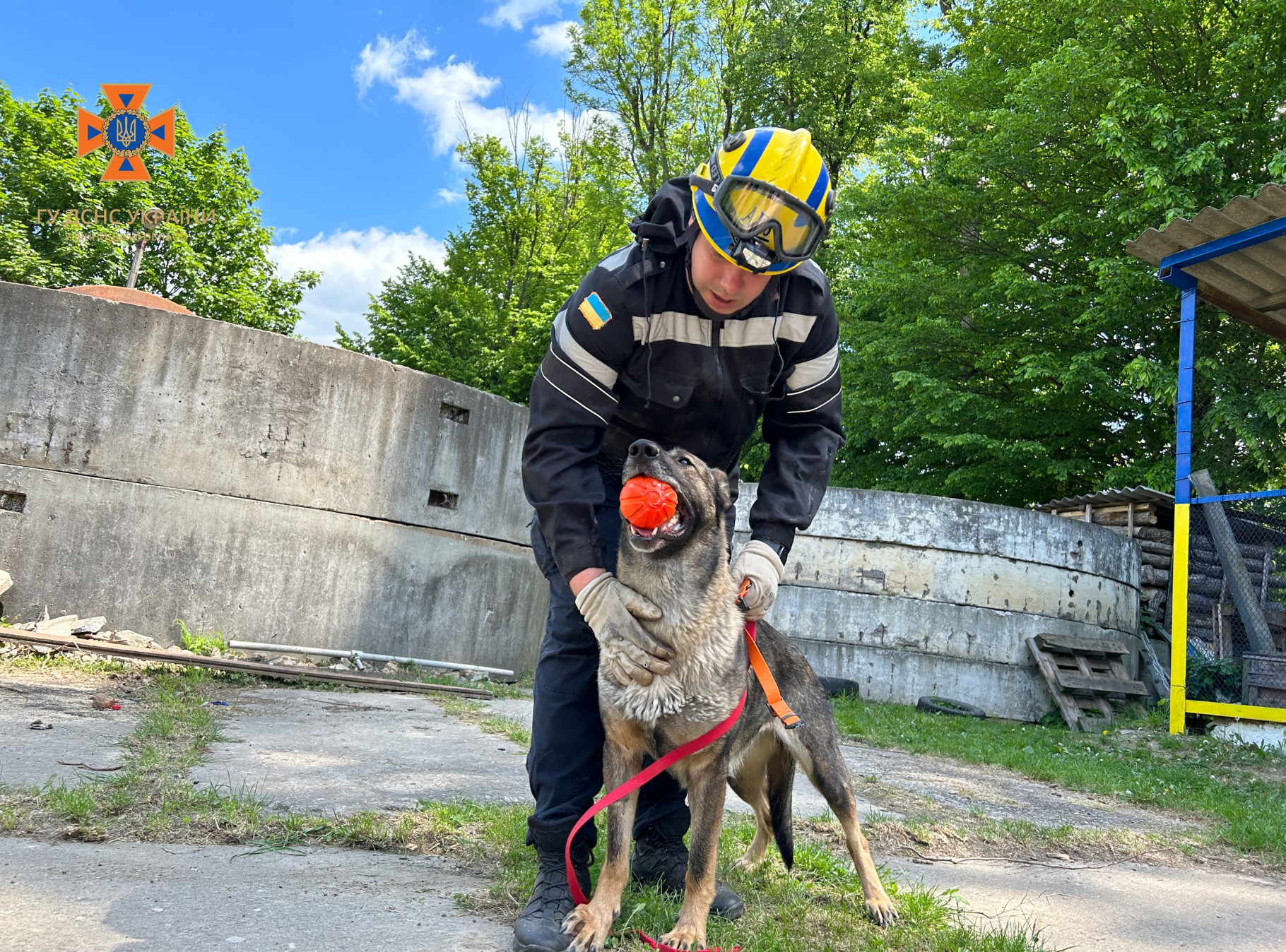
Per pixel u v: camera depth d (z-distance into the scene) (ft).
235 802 11.28
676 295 8.43
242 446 27.66
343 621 29.25
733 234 7.66
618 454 9.64
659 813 10.05
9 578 24.11
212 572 27.04
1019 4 58.34
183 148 96.02
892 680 39.11
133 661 23.79
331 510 29.17
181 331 26.91
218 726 17.47
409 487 31.09
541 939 7.49
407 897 8.82
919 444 63.05
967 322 60.13
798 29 79.15
